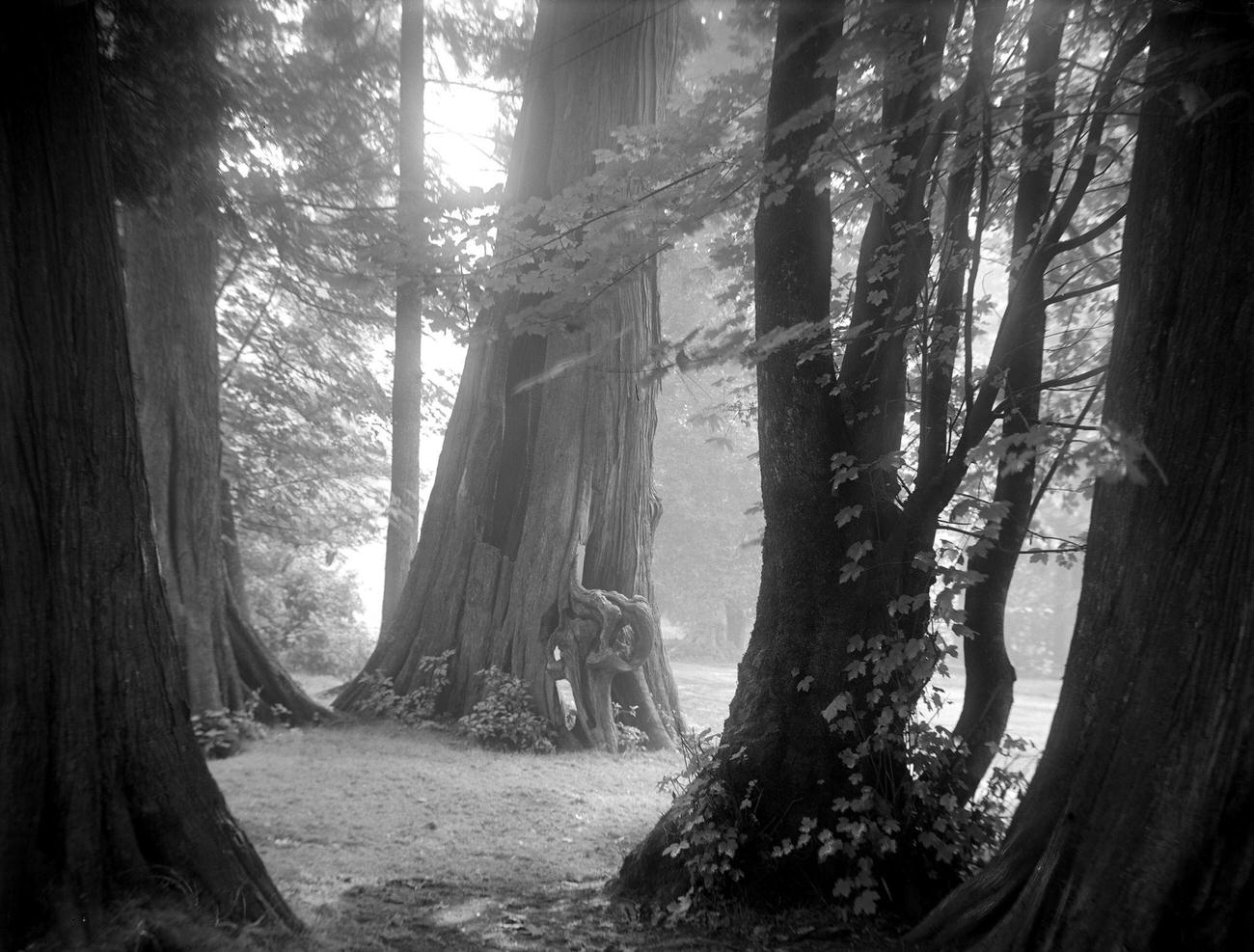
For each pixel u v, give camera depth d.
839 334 5.84
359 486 18.47
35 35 3.53
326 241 11.37
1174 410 3.53
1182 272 3.56
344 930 4.66
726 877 5.25
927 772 5.19
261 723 10.45
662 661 12.02
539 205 6.95
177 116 6.08
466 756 9.92
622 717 11.54
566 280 6.95
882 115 5.72
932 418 5.28
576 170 11.87
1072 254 6.48
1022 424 5.28
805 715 5.41
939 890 5.04
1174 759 3.33
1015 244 5.67
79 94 3.71
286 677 11.10
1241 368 3.41
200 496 10.59
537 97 12.29
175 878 3.65
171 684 3.93
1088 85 4.91
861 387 5.65
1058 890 3.58
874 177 5.29
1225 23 3.41
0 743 3.23
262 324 15.95
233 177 9.66
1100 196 6.47
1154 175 3.69
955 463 5.11
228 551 11.38
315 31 13.42
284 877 5.52
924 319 5.19
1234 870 3.19
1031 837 3.91
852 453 5.56
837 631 5.42
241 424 15.87
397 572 13.87
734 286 7.27
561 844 7.01
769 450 5.66
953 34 5.50
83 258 3.67
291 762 9.08
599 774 9.63
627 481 11.92
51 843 3.35
